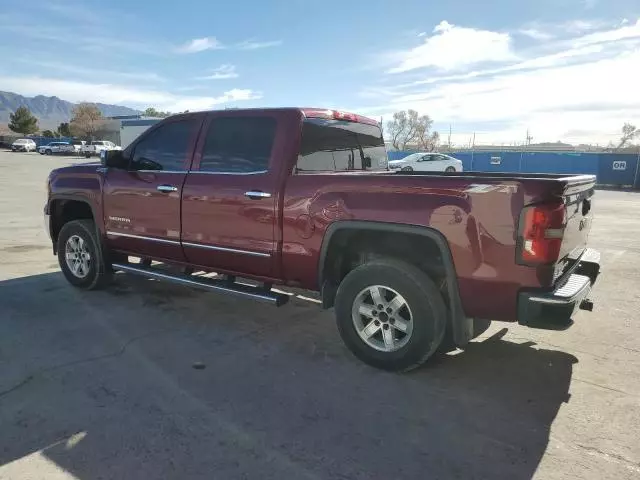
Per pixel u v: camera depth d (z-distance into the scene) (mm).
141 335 4430
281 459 2682
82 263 5691
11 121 93688
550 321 3244
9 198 15344
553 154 32844
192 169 4676
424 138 68438
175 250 4848
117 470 2551
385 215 3605
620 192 26656
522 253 3203
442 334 3627
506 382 3656
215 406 3223
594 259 4117
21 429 2895
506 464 2678
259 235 4230
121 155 5172
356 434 2939
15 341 4219
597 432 3002
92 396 3303
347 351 4184
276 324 4809
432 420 3115
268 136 4273
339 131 4734
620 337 4586
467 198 3340
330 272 4059
